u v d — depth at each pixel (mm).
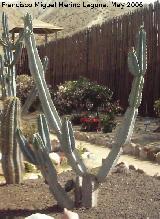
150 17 15016
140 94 4801
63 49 21078
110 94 15688
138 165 8078
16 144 6039
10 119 5973
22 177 6215
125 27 16156
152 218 4820
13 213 4996
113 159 4953
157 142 10227
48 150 4973
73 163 4965
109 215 4867
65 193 5051
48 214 4945
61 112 16281
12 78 6801
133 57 4703
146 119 14422
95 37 18156
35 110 17422
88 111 15508
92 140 10844
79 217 4809
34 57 4922
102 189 5738
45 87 4973
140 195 5523
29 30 4914
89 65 18609
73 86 16297
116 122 12953
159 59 14656
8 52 6742
